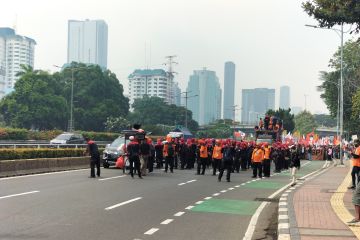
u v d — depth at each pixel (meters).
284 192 18.92
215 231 10.34
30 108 79.38
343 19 15.07
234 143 30.44
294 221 11.08
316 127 144.75
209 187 20.08
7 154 24.34
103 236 9.30
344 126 77.44
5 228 9.83
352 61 72.31
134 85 171.12
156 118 121.25
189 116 129.00
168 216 12.05
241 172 32.03
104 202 14.09
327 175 30.33
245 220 12.00
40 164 24.84
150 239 9.17
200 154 27.27
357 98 47.88
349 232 9.67
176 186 19.83
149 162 27.72
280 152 34.88
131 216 11.80
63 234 9.37
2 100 81.31
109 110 91.62
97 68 96.44
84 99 91.25
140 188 18.41
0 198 14.27
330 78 76.00
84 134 62.22
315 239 8.94
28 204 13.17
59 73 96.06
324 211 12.88
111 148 29.77
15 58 199.38
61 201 13.97
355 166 19.45
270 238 9.95
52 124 83.06
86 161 30.08
